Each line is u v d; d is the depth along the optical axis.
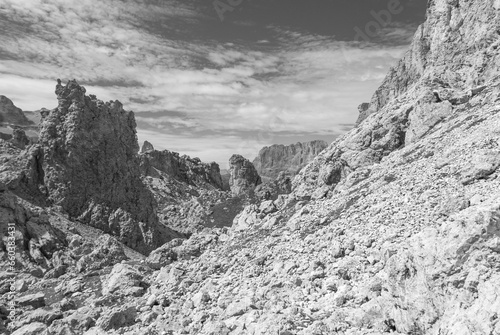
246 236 66.31
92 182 104.50
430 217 31.02
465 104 67.12
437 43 101.31
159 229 113.12
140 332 32.25
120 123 126.62
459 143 47.97
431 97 72.12
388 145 79.88
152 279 55.09
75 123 106.81
